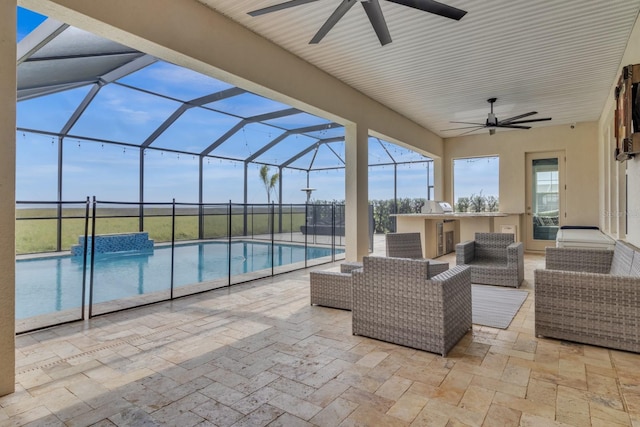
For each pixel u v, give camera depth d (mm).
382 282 2877
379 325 2906
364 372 2361
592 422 1811
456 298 2838
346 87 5688
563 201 8227
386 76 5340
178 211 10750
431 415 1875
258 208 12844
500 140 8914
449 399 2029
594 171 7832
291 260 8477
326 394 2090
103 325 3309
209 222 11234
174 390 2145
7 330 2125
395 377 2291
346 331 3129
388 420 1834
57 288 5461
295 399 2039
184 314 3639
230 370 2400
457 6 3467
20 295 5035
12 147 2148
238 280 5230
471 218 7176
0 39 2084
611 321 2713
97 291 5277
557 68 5016
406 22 3779
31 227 8094
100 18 2754
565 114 7398
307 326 3266
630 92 3416
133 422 1834
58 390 2154
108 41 4348
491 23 3803
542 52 4504
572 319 2854
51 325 3277
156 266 7566
